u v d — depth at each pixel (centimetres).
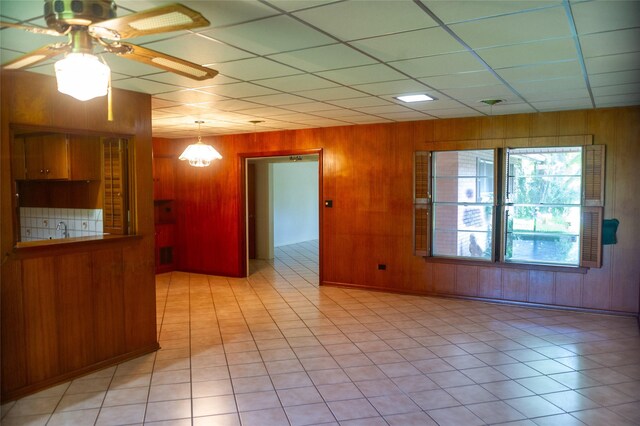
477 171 589
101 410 308
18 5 212
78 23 179
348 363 389
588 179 512
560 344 430
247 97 440
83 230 468
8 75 312
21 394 324
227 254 760
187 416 300
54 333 343
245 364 388
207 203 773
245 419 296
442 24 244
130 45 199
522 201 562
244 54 297
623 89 409
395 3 214
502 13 228
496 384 347
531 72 348
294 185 1224
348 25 244
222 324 500
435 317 519
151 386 346
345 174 659
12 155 315
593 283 522
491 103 477
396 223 628
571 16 232
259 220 951
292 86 393
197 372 372
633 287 505
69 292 353
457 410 307
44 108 334
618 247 509
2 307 311
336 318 520
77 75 185
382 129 629
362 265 656
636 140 496
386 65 327
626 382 349
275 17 231
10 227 314
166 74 343
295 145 690
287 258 962
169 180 796
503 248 561
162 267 786
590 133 513
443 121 588
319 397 327
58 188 495
